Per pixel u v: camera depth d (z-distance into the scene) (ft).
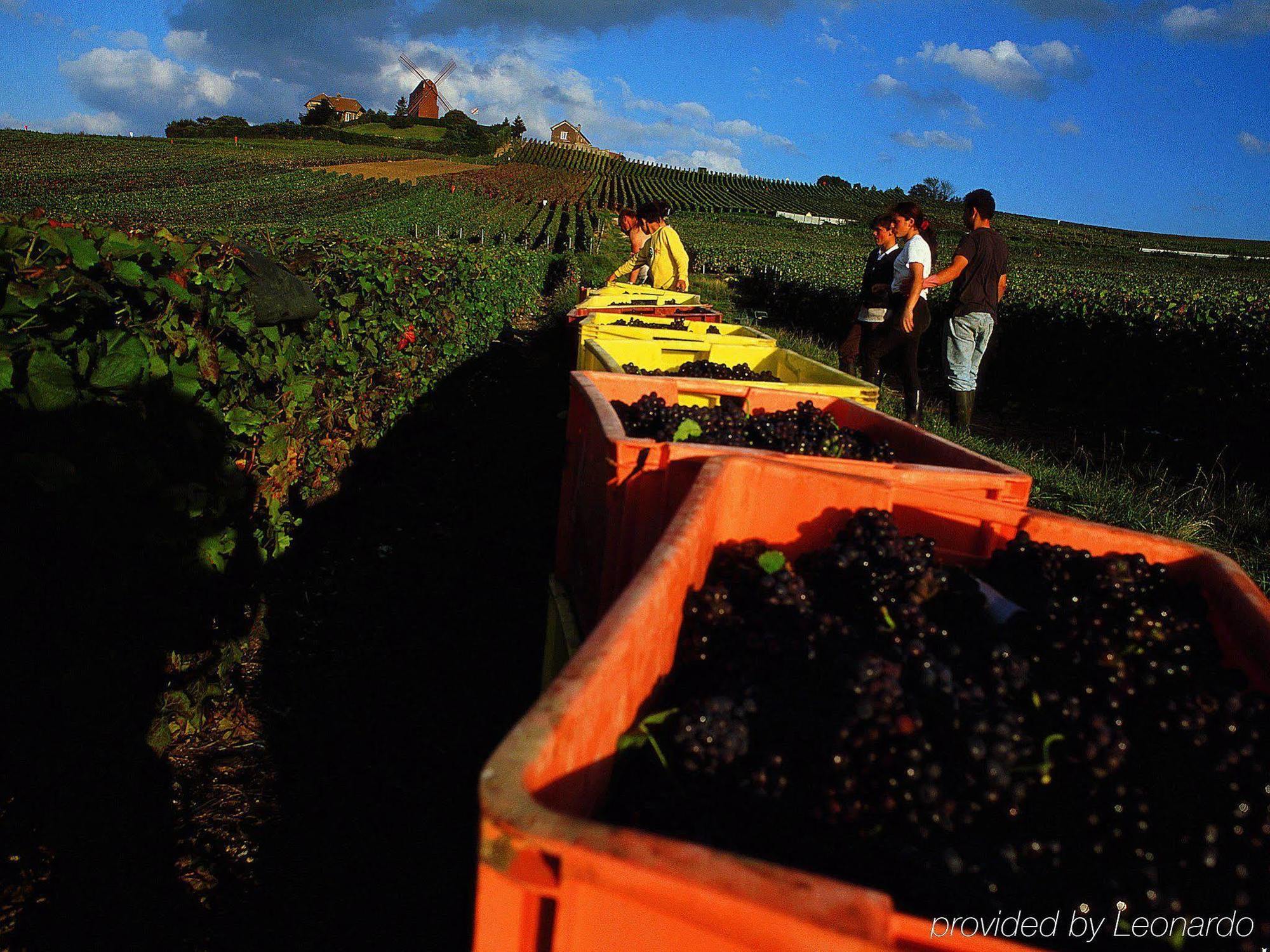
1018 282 67.10
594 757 3.80
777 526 7.30
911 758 4.18
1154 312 33.60
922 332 24.63
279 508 14.10
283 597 14.23
